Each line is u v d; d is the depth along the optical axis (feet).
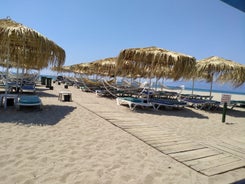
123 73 41.47
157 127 16.62
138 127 16.02
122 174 8.14
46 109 20.44
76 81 59.11
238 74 30.12
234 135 16.34
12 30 15.94
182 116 23.66
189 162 9.78
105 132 13.92
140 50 24.73
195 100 32.53
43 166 8.23
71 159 9.11
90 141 11.76
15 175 7.37
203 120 22.16
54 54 19.43
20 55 20.93
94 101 30.71
